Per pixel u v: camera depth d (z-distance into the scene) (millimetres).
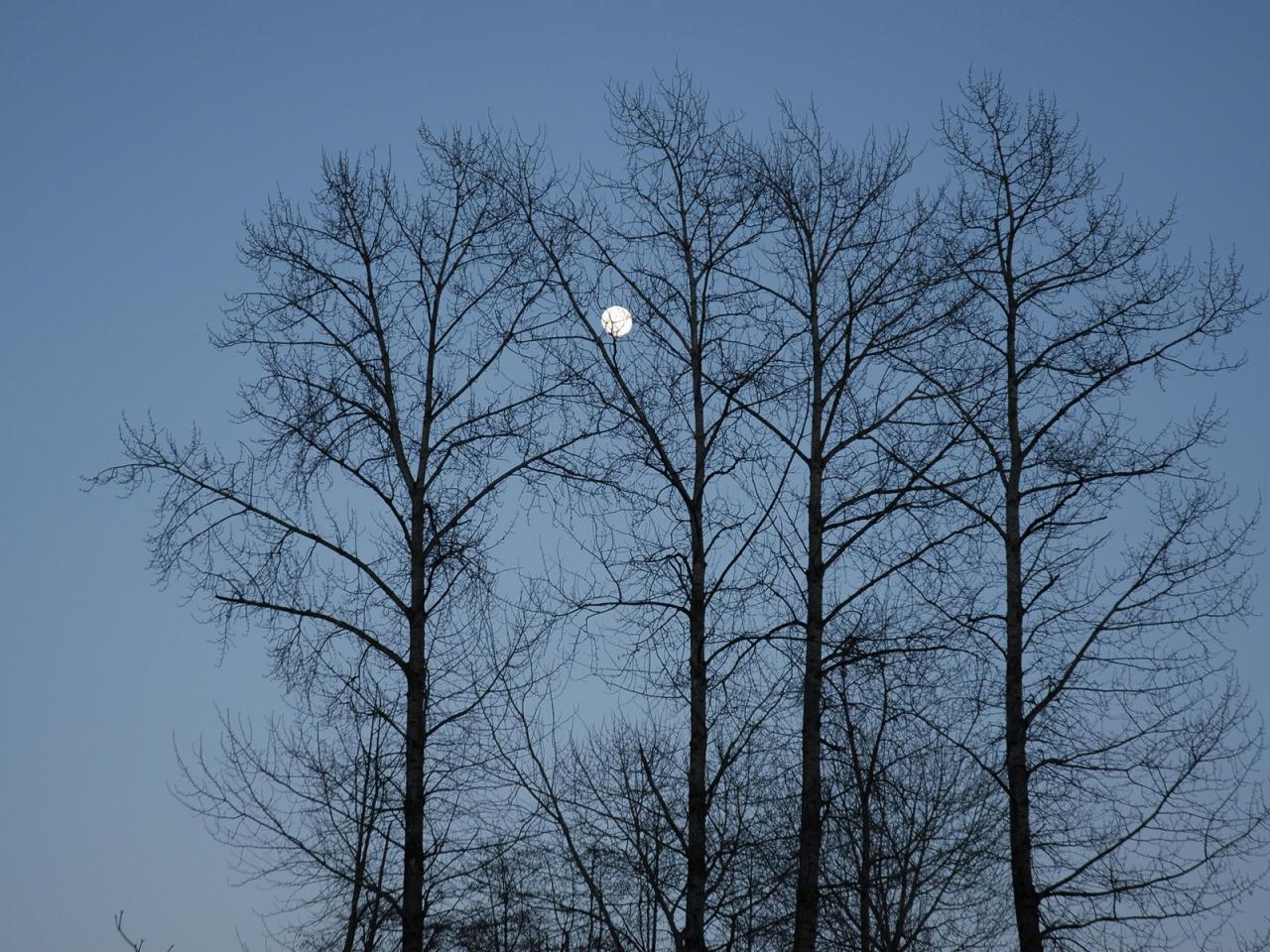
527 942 18766
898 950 16141
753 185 19000
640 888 16859
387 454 18344
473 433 18219
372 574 17547
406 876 16719
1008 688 17531
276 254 18812
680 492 17500
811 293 18625
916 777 17797
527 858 17422
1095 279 18750
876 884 16422
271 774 17375
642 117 19422
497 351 18672
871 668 16844
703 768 16469
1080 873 16578
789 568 17047
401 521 18000
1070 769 16984
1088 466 17953
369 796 17391
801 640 16734
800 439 17875
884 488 17625
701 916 15758
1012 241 19203
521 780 16234
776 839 16391
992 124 19828
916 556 17312
